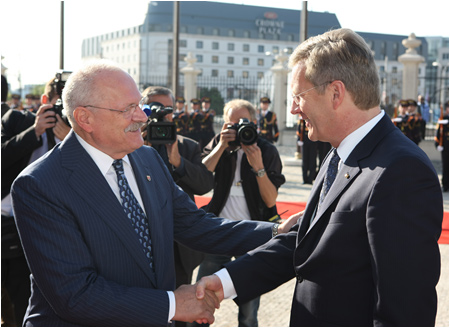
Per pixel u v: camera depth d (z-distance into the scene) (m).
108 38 95.12
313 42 1.95
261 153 3.62
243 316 3.52
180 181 3.33
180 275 3.27
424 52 87.31
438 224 1.74
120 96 2.04
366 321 1.80
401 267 1.68
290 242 2.30
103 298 1.92
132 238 2.06
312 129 1.98
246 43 89.69
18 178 2.00
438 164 15.51
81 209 2.00
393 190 1.71
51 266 1.91
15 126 3.53
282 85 21.88
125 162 2.22
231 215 3.69
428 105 21.31
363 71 1.87
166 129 3.15
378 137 1.87
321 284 1.89
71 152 2.07
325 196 1.96
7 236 3.09
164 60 84.69
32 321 2.05
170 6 85.31
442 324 3.96
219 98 27.64
